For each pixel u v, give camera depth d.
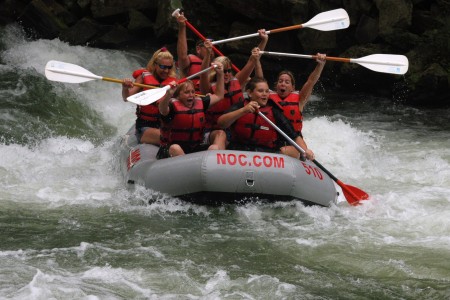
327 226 22.08
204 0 44.94
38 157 28.86
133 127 29.42
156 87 24.52
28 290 16.78
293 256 19.80
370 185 26.91
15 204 23.38
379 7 41.97
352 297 17.41
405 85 41.50
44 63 42.25
